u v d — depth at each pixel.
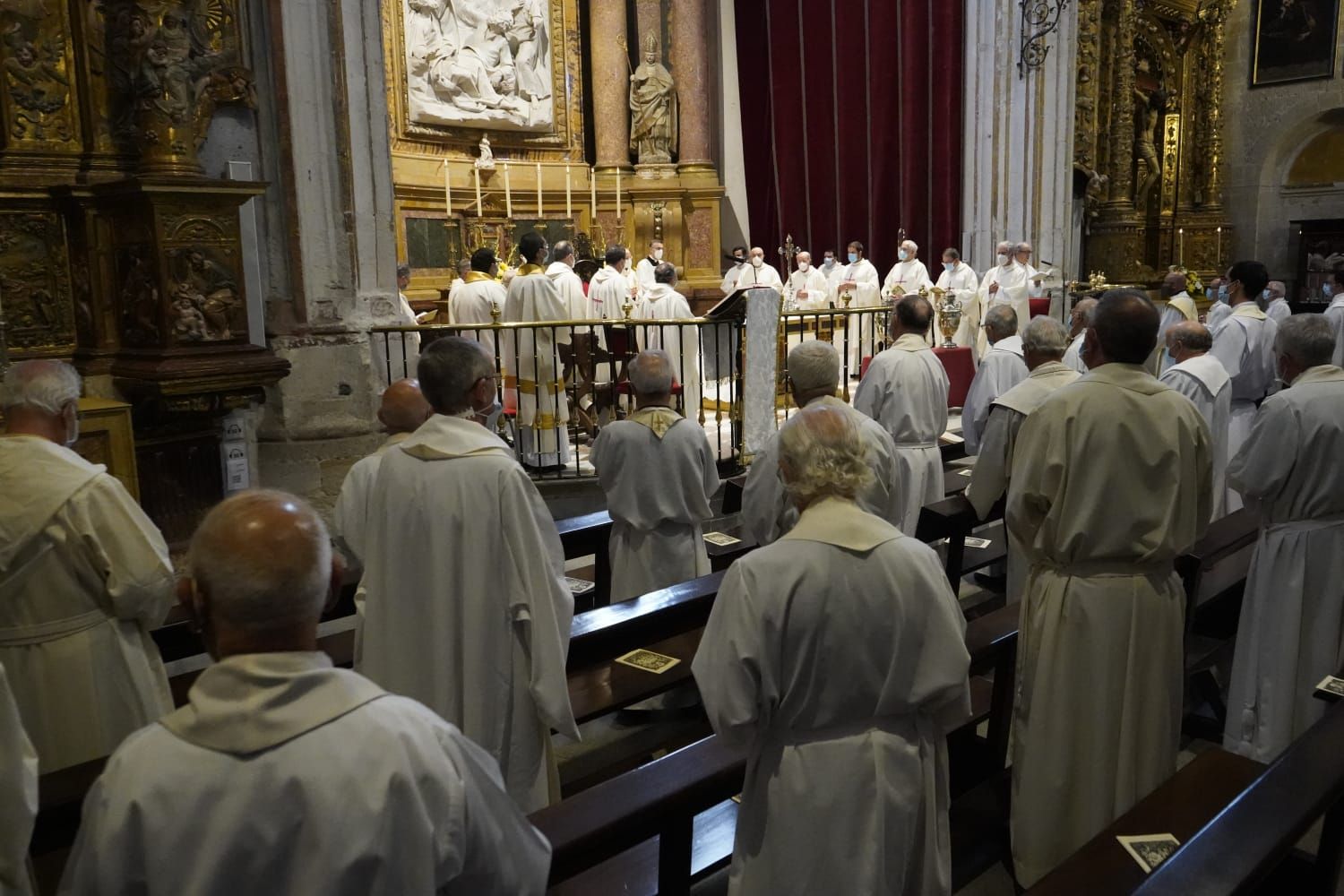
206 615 1.42
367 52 6.52
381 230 6.70
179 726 1.35
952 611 2.13
